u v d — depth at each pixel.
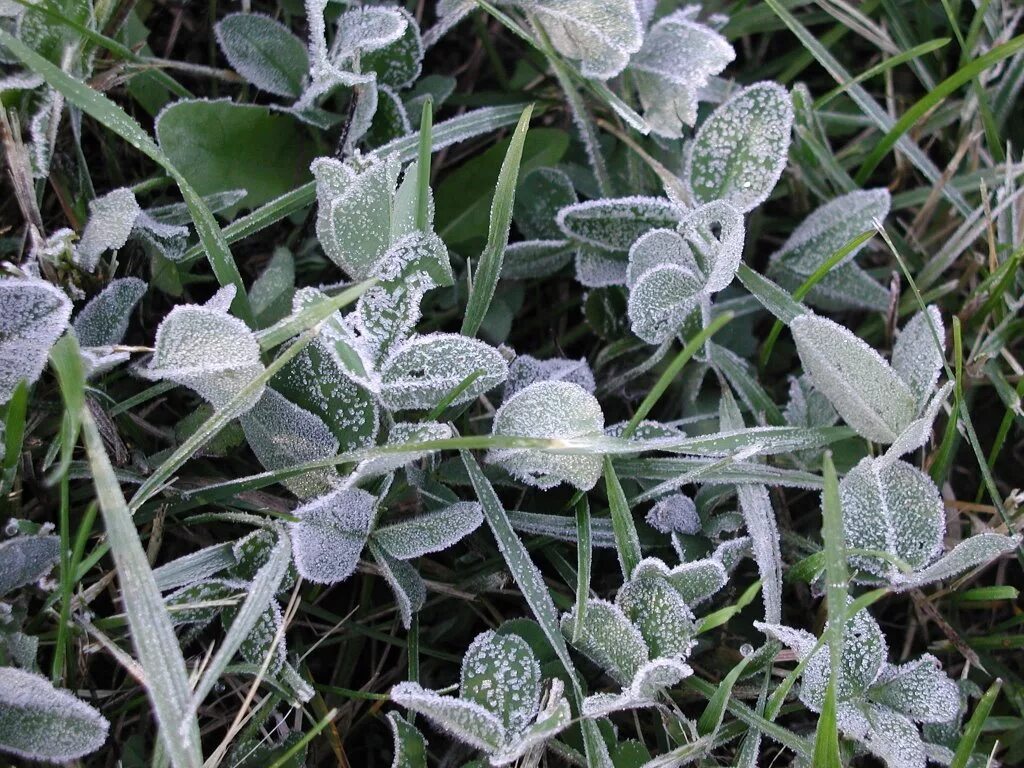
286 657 0.31
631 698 0.29
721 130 0.34
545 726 0.29
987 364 0.35
